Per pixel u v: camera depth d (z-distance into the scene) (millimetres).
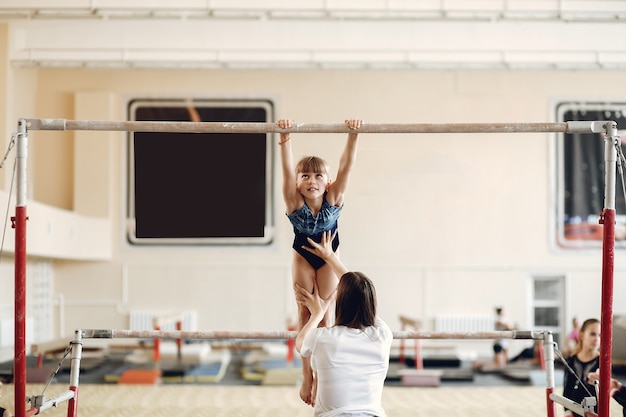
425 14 11242
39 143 15852
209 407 9984
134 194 15836
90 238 15180
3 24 13414
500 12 11055
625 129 16047
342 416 4375
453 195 15891
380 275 15883
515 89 16031
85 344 15883
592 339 6859
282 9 11062
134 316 15797
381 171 15344
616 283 15906
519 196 16031
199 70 15914
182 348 14914
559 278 16094
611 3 11055
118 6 11000
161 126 5484
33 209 11812
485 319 15867
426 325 15891
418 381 12383
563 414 9398
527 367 13992
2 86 13609
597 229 16062
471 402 10570
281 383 12289
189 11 11102
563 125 5504
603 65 14500
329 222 5477
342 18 11492
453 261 15930
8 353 13266
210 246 15914
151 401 10477
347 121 5418
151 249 15914
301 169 5441
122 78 15930
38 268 15133
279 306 15914
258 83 15969
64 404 9758
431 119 15953
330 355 4441
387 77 15984
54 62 13945
